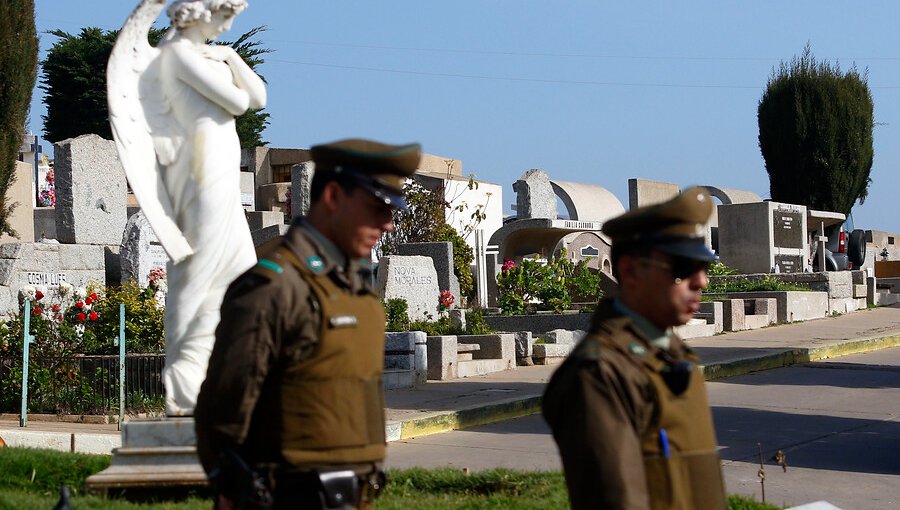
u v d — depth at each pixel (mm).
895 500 9477
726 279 30375
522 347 19016
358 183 4289
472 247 28094
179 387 8016
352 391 4246
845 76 42719
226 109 8148
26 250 18469
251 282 4164
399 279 21016
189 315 8047
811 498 9531
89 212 22391
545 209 32812
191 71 7973
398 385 15805
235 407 4125
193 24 8188
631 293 3988
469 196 35000
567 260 25203
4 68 20375
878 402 15328
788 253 34062
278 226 24812
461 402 14195
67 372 13805
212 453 4203
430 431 12719
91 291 15797
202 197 8016
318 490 4152
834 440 12359
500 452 11492
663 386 3811
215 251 8039
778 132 42812
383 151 4328
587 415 3678
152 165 8070
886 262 43469
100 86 48500
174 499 7816
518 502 8273
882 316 29297
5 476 8633
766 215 33000
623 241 4012
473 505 8211
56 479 8648
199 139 8039
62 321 15422
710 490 3879
